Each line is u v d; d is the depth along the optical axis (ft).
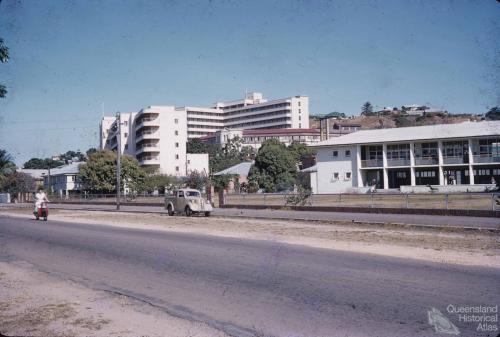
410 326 21.56
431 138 194.39
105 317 25.03
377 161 211.61
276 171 261.44
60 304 27.84
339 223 71.31
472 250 41.55
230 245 49.29
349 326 21.94
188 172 369.50
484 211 73.82
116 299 28.73
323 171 224.53
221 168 393.70
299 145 362.74
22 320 24.76
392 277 31.01
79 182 296.71
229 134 531.91
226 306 26.23
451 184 196.03
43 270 38.91
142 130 354.74
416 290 27.48
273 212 101.30
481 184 178.09
